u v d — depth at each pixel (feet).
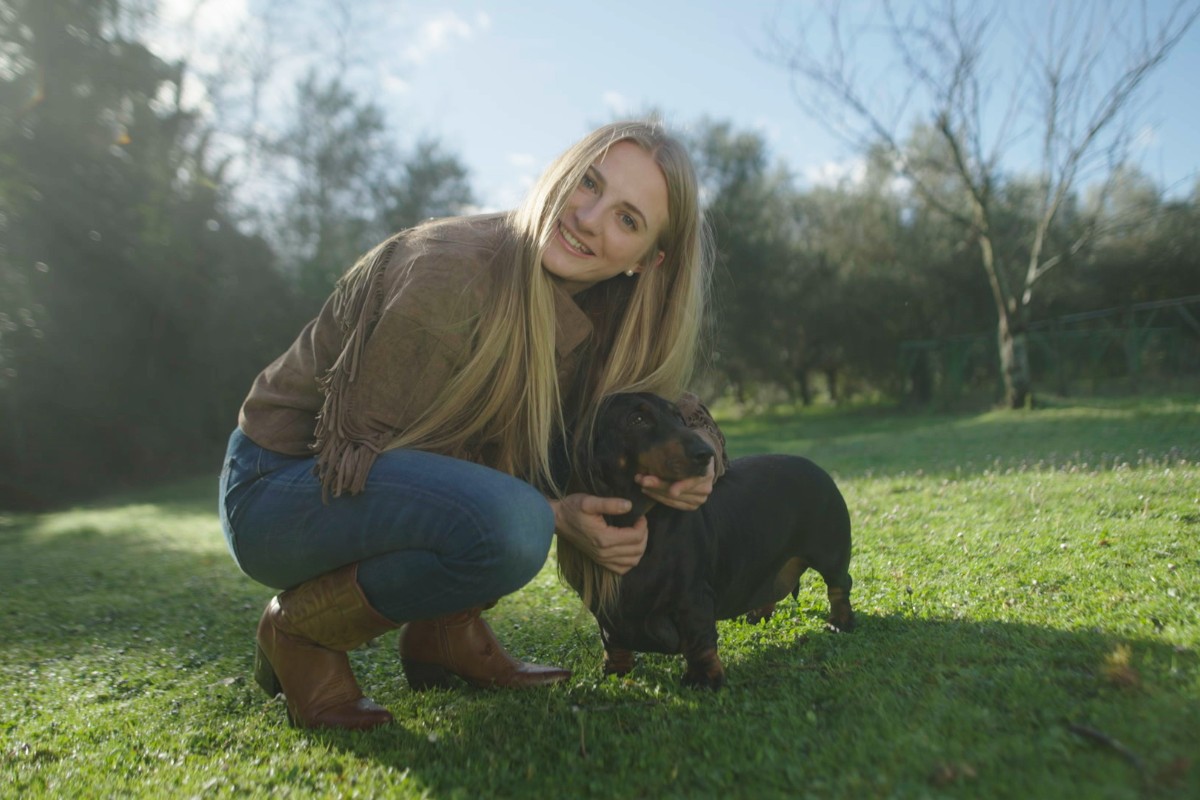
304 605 7.20
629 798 5.55
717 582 8.16
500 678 8.36
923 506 16.38
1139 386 53.47
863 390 89.92
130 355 56.95
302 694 7.42
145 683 9.77
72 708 8.89
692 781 5.68
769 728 6.39
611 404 7.67
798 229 87.86
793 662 8.15
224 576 17.70
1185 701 5.76
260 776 6.46
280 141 69.62
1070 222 74.59
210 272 61.11
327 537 6.90
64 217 49.06
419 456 6.93
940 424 46.06
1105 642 7.39
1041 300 75.97
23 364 50.52
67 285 51.42
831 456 29.45
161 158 55.83
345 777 6.32
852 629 9.30
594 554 7.38
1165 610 8.36
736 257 79.36
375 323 6.91
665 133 7.84
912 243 78.59
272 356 67.26
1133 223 50.34
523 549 6.72
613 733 6.66
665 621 7.79
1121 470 17.17
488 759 6.43
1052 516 13.84
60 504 49.98
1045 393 57.06
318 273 70.85
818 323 80.79
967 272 75.41
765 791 5.36
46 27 44.14
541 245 7.16
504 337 7.13
